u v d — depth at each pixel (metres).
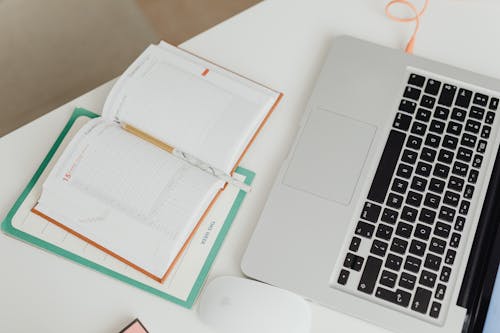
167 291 0.77
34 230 0.78
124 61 1.32
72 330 0.76
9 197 0.81
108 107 0.82
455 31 0.90
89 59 1.29
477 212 0.77
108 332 0.76
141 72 0.83
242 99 0.81
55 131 0.84
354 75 0.85
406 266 0.75
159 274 0.74
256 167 0.83
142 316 0.77
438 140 0.80
